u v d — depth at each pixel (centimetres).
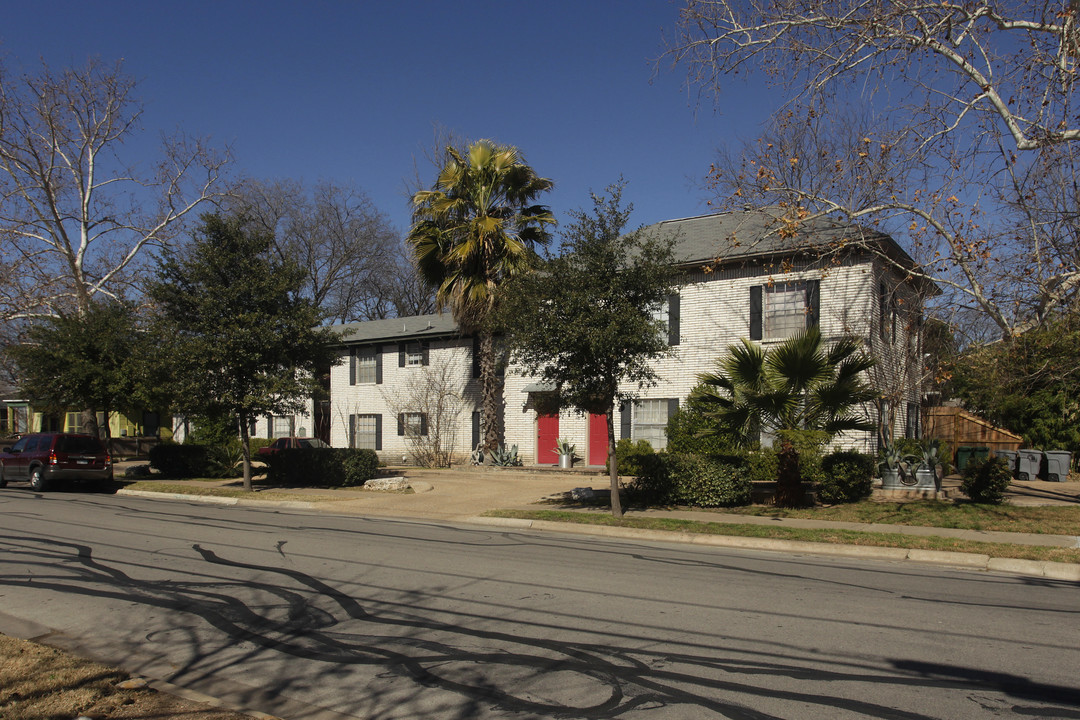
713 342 2012
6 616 706
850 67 1148
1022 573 913
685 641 615
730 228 2116
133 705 473
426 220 2291
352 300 4859
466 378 2639
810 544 1073
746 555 1034
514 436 2455
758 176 1416
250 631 655
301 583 837
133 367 2236
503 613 706
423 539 1166
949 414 2253
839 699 488
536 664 562
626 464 2070
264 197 4459
